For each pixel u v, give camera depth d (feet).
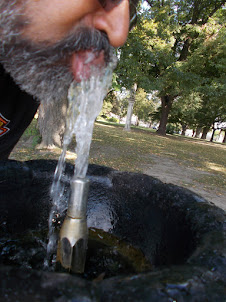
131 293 1.59
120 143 29.55
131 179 4.96
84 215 3.00
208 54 40.04
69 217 2.97
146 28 26.27
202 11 49.39
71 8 2.05
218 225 2.90
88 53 2.33
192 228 3.04
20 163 5.09
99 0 2.09
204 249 2.33
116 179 5.22
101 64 2.47
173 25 34.37
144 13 30.30
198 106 61.11
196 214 3.27
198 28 39.42
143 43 26.27
